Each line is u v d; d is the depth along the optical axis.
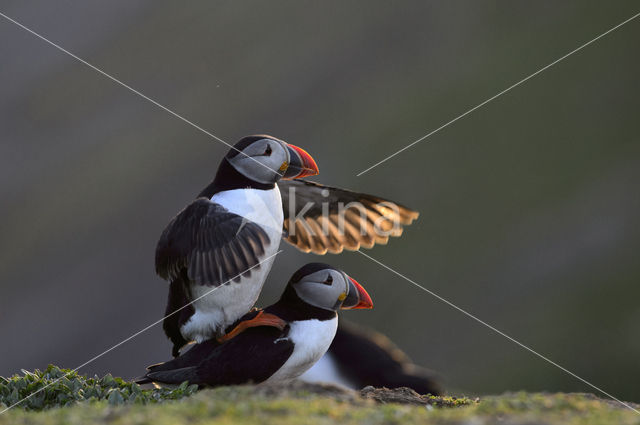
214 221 5.79
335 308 6.30
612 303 17.75
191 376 5.96
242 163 6.26
